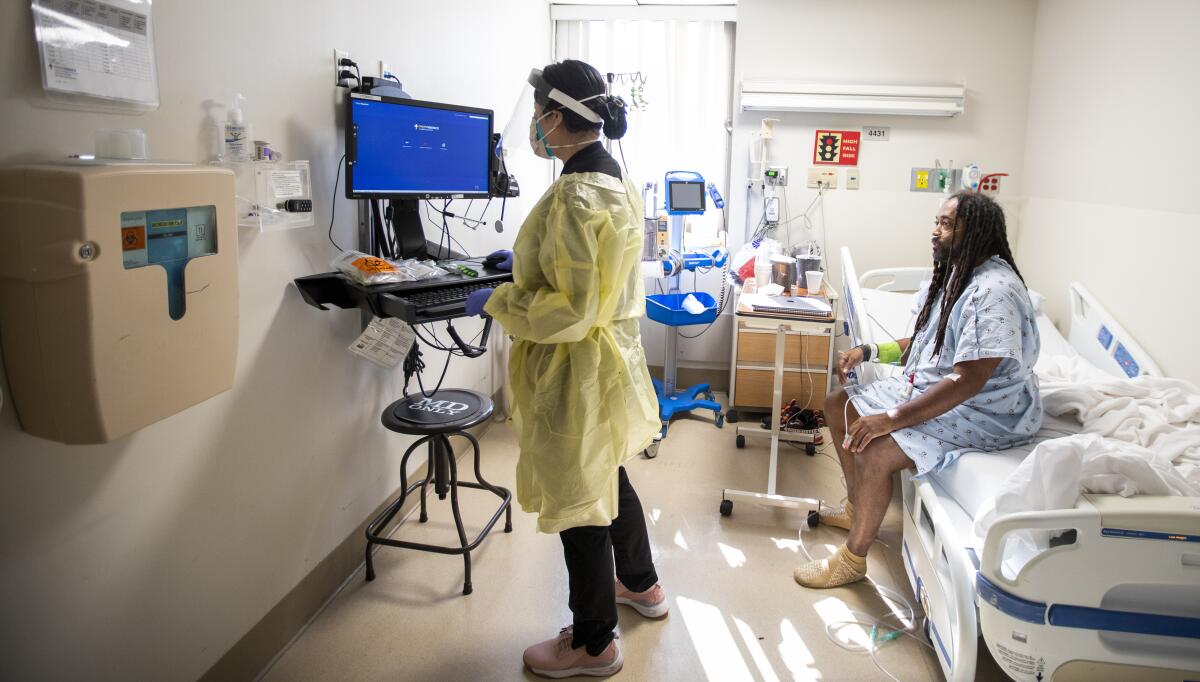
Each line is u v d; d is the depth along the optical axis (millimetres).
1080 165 3100
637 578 2010
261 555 1783
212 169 1256
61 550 1242
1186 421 2018
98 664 1334
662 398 3705
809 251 3871
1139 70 2666
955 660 1562
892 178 3793
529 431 1634
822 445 3320
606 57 4000
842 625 2023
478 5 2926
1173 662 1419
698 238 4016
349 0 2008
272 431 1792
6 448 1144
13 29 1094
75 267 1049
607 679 1813
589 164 1600
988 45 3619
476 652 1895
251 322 1685
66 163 1110
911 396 2164
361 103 1842
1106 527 1363
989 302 1903
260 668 1800
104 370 1103
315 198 1910
